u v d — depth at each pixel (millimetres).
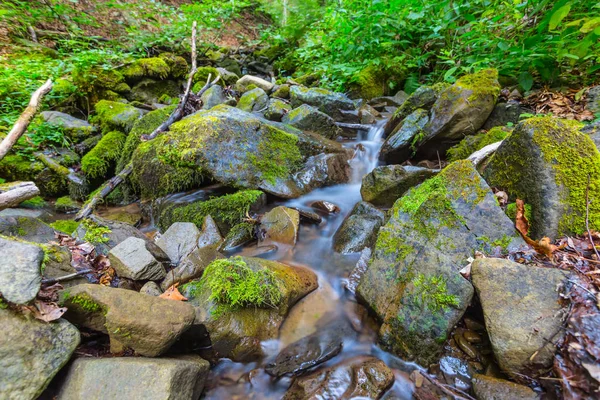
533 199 2188
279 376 1996
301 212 3279
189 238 3027
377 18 5586
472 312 2020
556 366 1502
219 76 6227
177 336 1785
